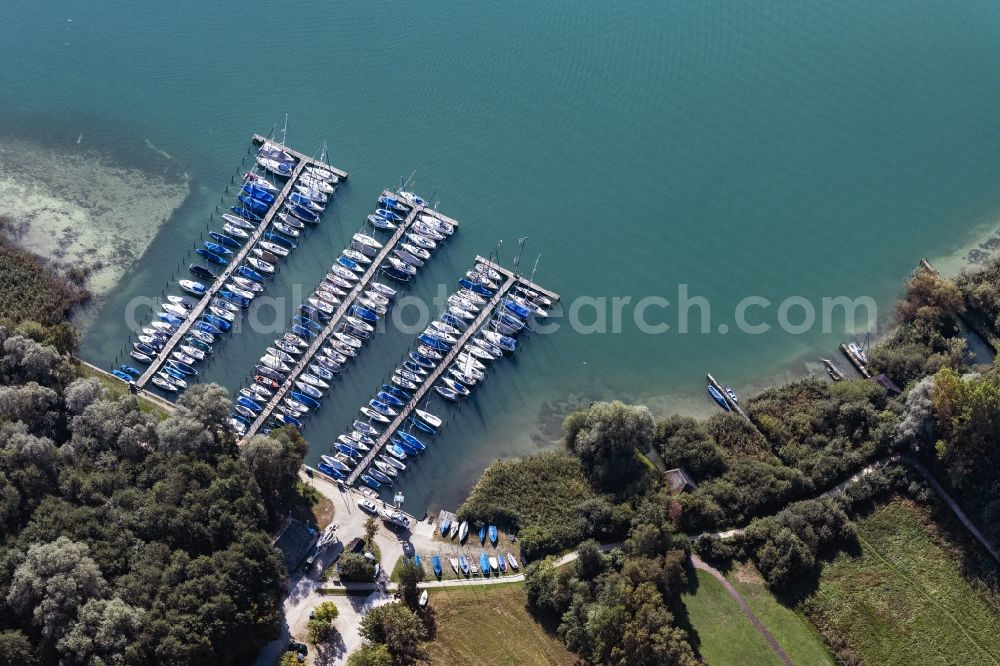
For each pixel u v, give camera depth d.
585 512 181.38
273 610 159.50
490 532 181.75
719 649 167.00
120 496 166.00
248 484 172.00
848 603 173.38
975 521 182.00
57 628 147.88
